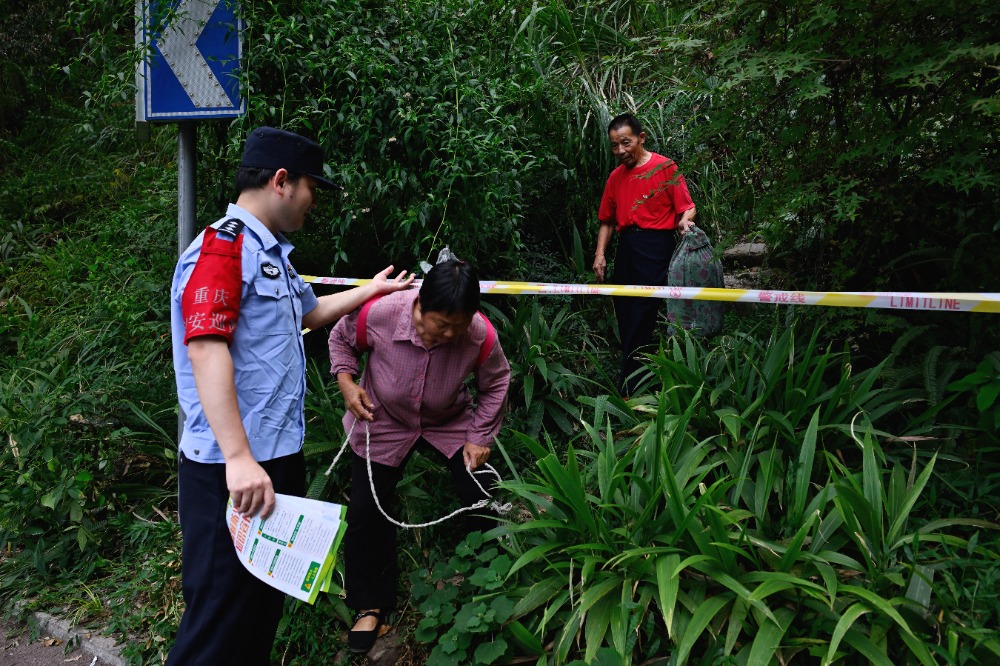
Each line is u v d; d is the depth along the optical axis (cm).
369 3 338
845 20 245
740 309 390
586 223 469
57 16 669
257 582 181
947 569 205
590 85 485
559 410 345
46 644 265
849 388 261
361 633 239
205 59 281
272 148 184
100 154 600
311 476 301
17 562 303
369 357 237
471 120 333
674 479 216
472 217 338
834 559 204
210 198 357
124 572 291
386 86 315
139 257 448
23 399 333
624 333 377
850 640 188
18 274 491
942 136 246
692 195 450
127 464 333
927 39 246
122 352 388
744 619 200
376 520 239
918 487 216
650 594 209
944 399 262
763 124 278
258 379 178
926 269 295
